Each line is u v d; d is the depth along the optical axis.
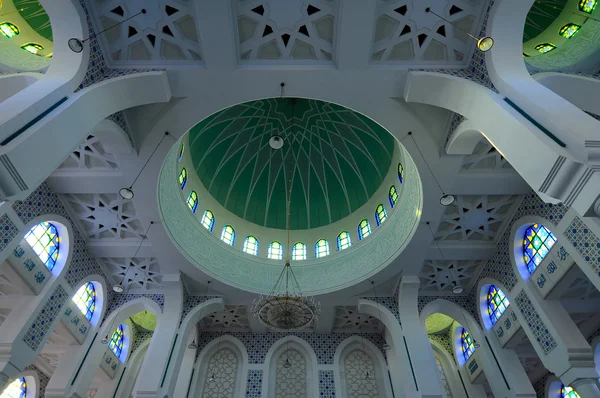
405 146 8.23
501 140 5.70
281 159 13.88
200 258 10.94
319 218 13.91
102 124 6.92
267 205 13.95
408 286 10.79
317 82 7.21
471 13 6.48
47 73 6.00
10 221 7.83
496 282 10.25
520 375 9.73
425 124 7.84
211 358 13.06
